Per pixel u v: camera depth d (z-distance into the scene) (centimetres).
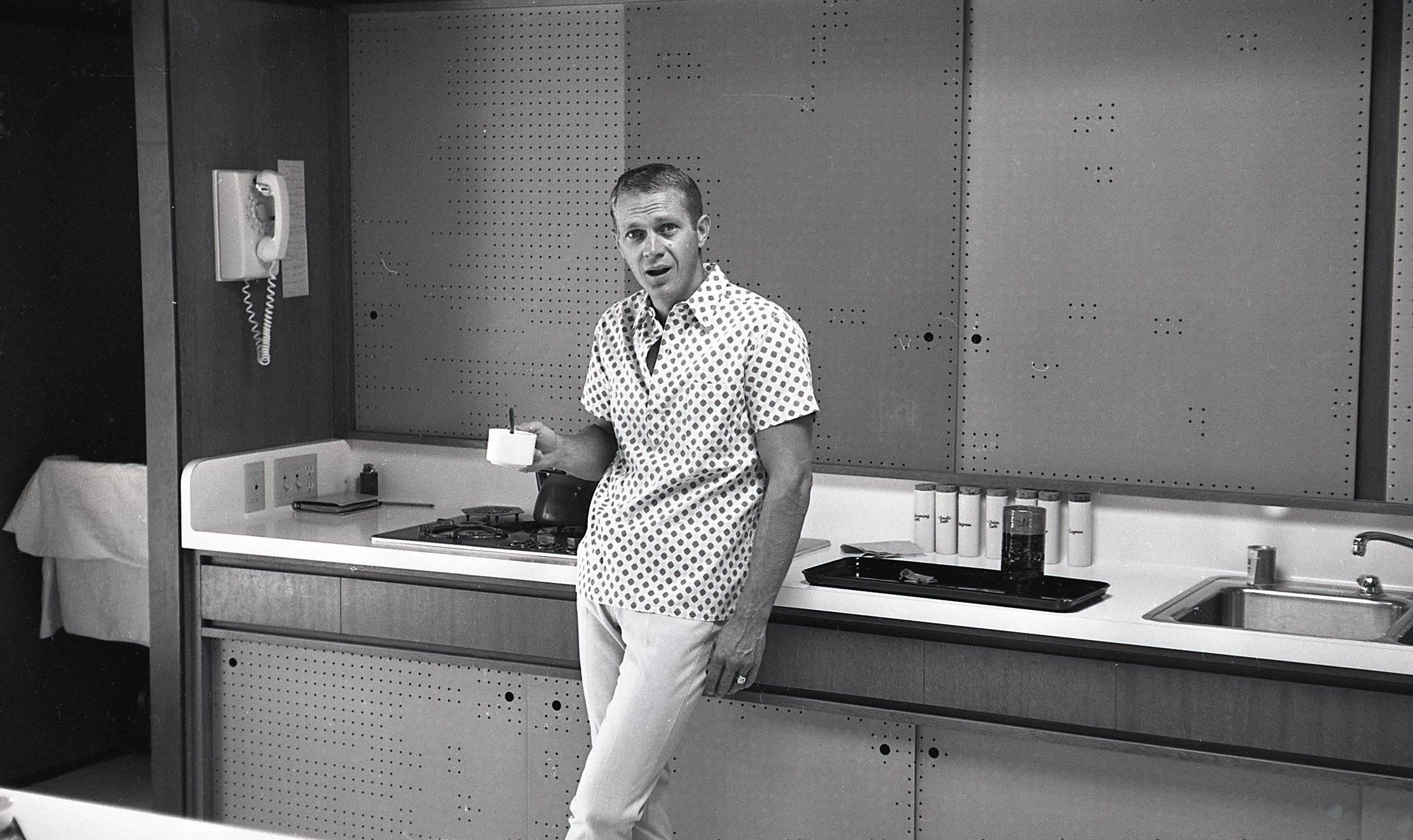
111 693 385
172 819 162
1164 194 305
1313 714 245
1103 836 282
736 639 261
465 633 315
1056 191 314
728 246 345
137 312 391
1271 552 294
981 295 323
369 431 390
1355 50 287
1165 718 257
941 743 296
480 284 374
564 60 358
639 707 260
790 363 256
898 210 328
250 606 339
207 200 347
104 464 363
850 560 303
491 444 280
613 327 277
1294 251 296
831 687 284
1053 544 314
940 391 328
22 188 372
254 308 362
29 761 377
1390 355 290
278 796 356
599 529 272
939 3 320
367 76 381
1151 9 303
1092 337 314
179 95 337
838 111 331
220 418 355
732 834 316
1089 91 309
